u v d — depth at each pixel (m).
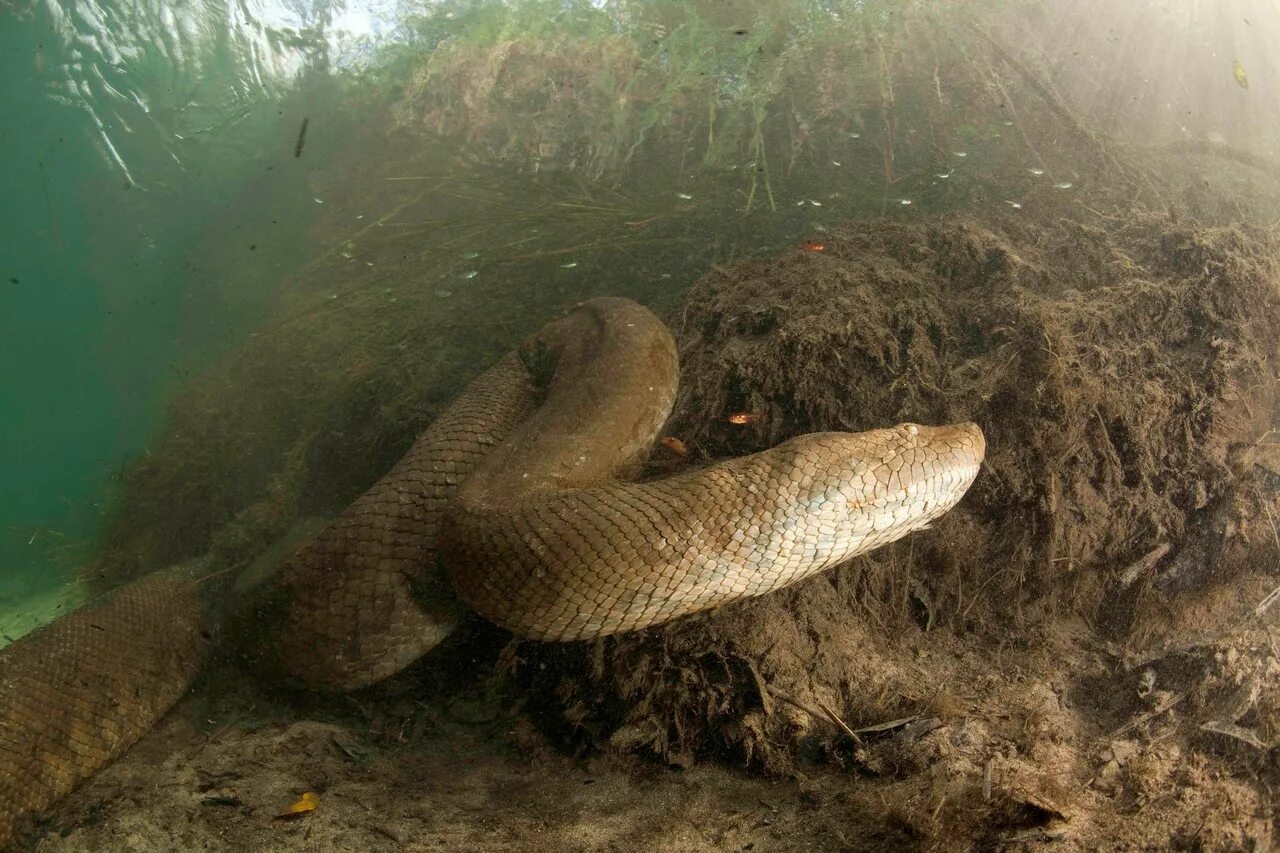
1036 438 0.86
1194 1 1.59
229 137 2.50
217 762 0.78
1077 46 1.57
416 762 0.77
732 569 0.73
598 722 0.74
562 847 0.63
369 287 1.52
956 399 0.89
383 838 0.66
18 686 0.82
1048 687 0.74
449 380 1.23
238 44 2.48
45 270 3.48
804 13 1.61
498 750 0.76
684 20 1.72
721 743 0.71
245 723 0.86
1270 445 0.86
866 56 1.53
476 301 1.35
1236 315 0.92
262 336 1.58
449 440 0.94
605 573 0.71
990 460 0.87
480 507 0.78
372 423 1.24
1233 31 1.58
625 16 1.88
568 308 1.24
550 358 1.07
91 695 0.84
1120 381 0.89
